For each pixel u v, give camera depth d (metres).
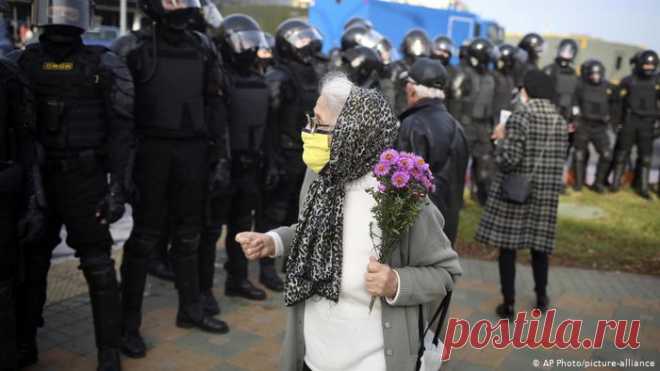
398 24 11.14
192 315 3.85
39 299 3.22
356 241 1.84
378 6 10.72
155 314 4.11
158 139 3.41
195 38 3.58
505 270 4.22
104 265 3.09
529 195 4.00
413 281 1.79
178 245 3.77
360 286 1.84
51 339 3.62
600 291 4.96
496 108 8.18
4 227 2.67
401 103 6.27
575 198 9.02
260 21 12.43
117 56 3.04
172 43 3.42
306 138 1.89
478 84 7.84
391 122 1.83
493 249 6.06
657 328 4.19
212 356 3.53
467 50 7.90
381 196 1.75
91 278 3.09
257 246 1.99
